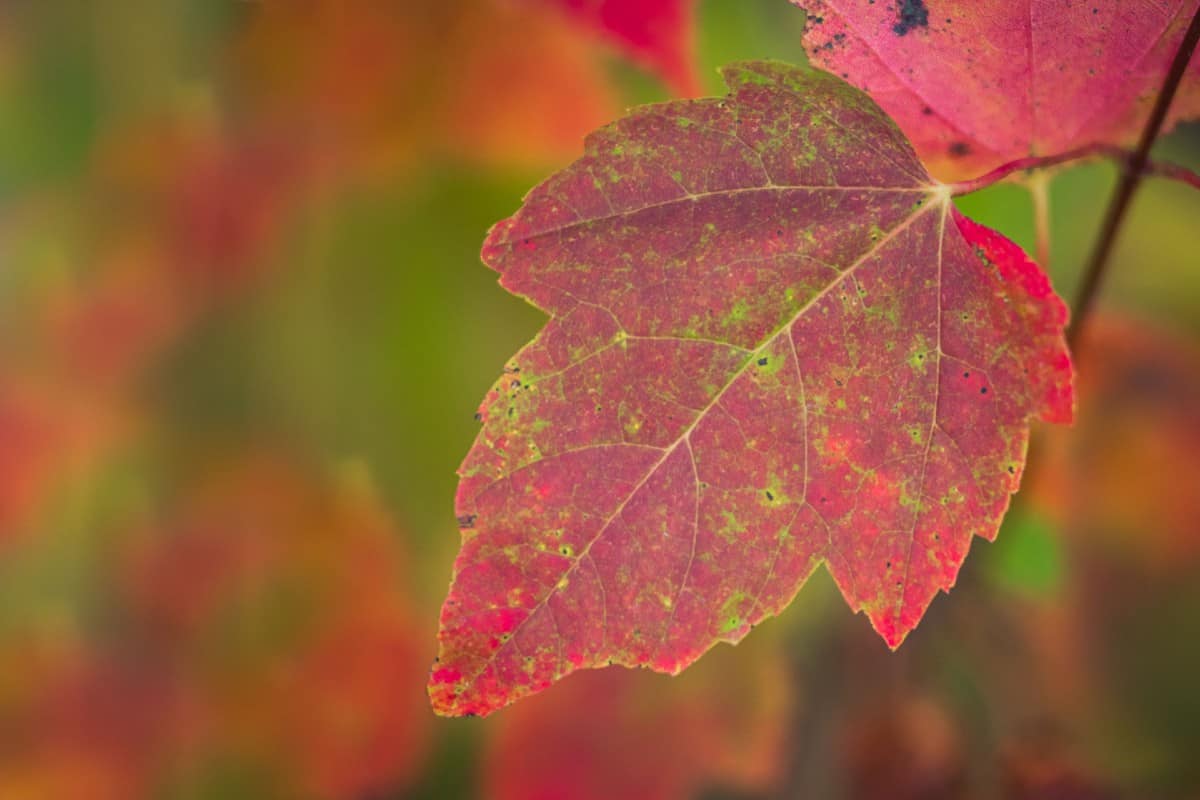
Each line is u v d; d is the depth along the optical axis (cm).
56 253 43
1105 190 39
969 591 38
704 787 39
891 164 30
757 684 40
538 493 29
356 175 41
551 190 29
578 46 39
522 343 41
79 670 40
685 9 36
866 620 40
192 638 41
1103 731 38
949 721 39
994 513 29
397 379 41
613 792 39
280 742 41
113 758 40
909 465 29
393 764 41
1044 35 30
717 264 29
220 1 41
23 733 40
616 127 30
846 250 29
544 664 29
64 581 41
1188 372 39
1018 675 39
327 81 40
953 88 30
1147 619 38
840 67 30
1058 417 29
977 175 31
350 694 41
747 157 30
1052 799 38
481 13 39
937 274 29
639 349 29
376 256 41
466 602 29
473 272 41
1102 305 39
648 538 29
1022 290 29
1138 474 38
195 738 40
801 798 39
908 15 30
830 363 29
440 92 40
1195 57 30
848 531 29
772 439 29
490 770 40
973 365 29
